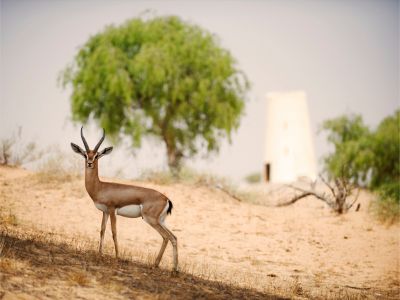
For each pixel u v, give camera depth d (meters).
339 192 93.12
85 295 40.19
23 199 77.75
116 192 50.06
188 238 74.00
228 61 143.38
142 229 74.38
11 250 45.34
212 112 143.88
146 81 136.75
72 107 142.12
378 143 161.12
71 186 84.50
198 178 97.56
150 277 46.66
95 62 139.75
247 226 81.31
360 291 59.97
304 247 75.94
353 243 78.62
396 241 79.88
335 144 165.50
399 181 153.38
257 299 47.47
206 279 51.69
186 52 140.88
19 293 38.03
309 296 54.25
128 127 143.38
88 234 67.88
